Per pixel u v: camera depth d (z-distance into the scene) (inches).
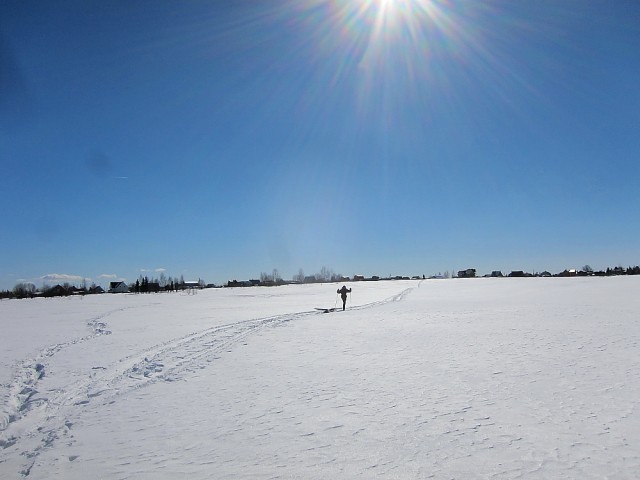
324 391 354.6
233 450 240.5
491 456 220.7
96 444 257.8
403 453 228.5
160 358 509.7
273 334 699.4
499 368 417.1
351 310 1147.9
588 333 622.2
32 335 742.5
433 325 771.4
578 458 215.3
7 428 298.0
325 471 210.5
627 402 300.8
